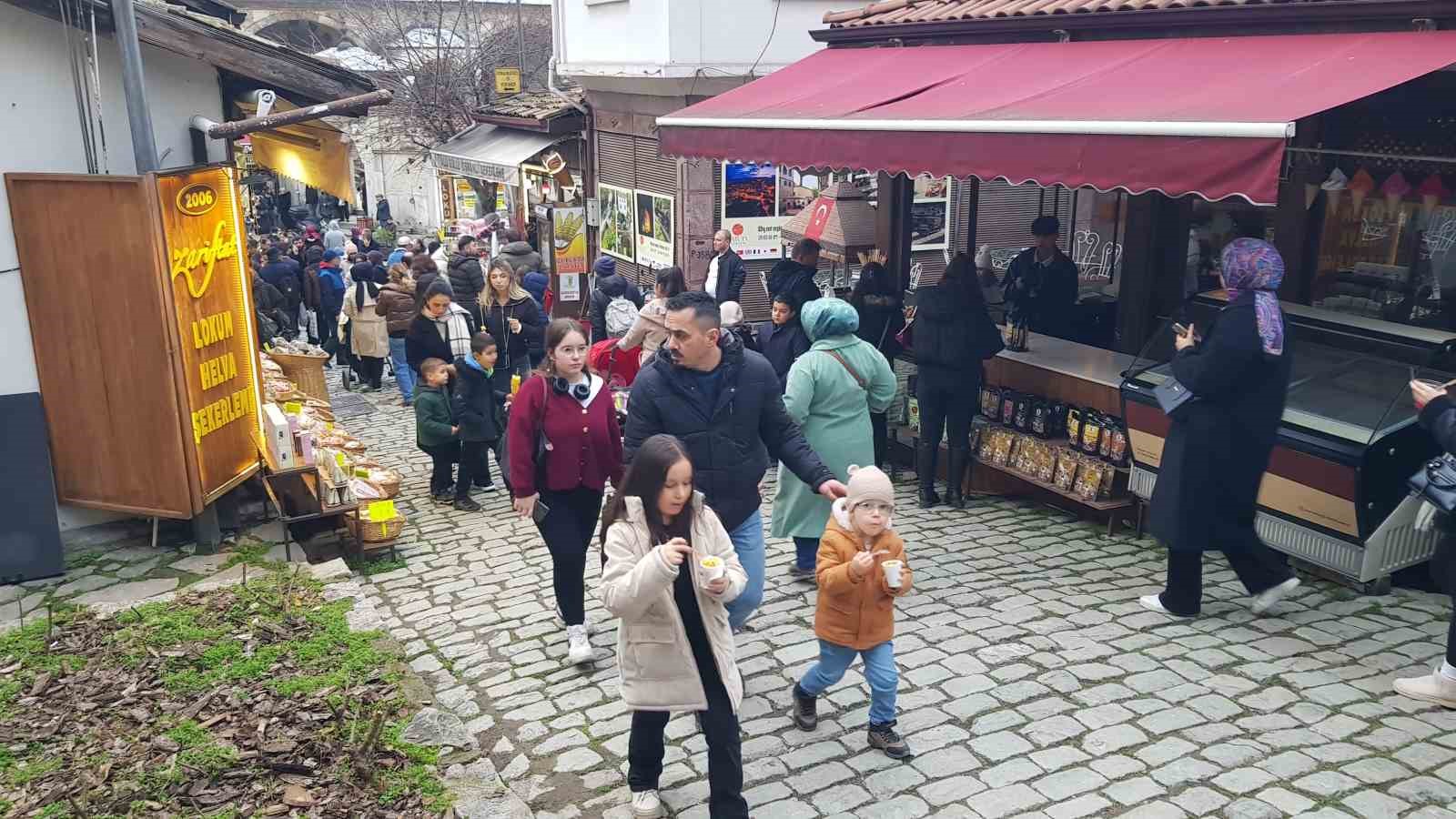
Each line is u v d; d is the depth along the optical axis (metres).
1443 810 4.08
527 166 19.75
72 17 7.35
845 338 6.51
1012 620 6.04
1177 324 6.26
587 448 5.58
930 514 8.20
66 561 7.31
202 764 4.64
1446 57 5.49
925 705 5.08
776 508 6.75
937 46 9.67
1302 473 5.96
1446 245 7.86
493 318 10.88
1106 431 7.55
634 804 4.30
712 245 15.59
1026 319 8.88
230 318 7.82
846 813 4.26
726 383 4.94
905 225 10.78
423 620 6.61
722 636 3.97
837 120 7.91
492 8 28.88
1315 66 5.97
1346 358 6.24
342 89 9.27
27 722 5.11
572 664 5.80
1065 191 13.25
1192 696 5.04
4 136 7.00
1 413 6.86
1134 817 4.12
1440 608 5.95
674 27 14.60
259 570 7.18
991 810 4.23
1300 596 6.18
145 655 5.76
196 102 9.32
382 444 11.85
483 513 8.99
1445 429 4.75
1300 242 8.84
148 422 7.13
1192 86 6.31
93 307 6.98
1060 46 8.26
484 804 4.34
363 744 4.75
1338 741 4.59
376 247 20.23
